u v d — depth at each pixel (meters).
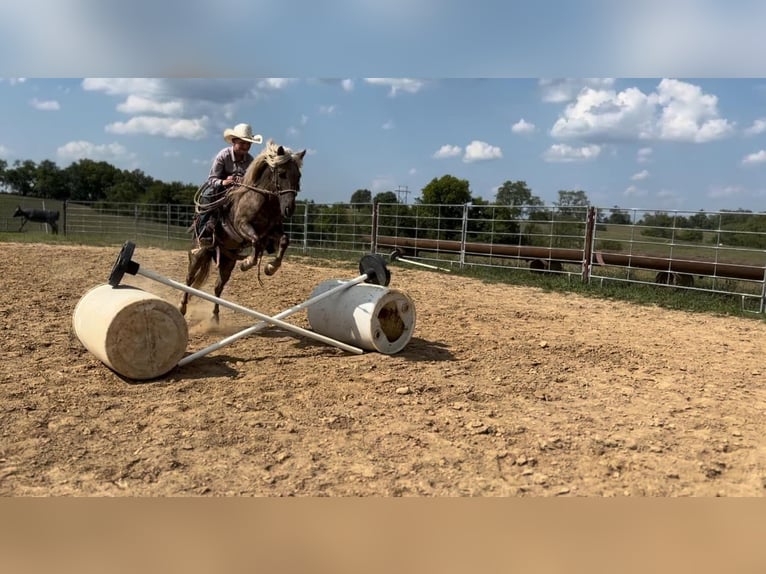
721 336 8.98
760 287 14.43
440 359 6.68
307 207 22.41
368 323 6.51
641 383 6.01
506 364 6.54
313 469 3.78
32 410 4.59
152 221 29.36
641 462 4.01
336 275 14.88
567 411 5.05
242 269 6.73
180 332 5.57
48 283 11.40
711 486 3.68
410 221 21.06
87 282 11.80
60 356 6.14
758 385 6.11
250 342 7.22
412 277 15.53
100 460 3.82
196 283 7.94
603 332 8.84
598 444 4.30
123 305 5.29
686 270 13.11
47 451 3.91
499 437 4.40
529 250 16.08
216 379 5.57
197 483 3.57
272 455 3.98
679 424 4.78
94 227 30.98
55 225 29.80
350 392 5.30
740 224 13.56
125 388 5.22
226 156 7.53
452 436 4.39
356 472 3.76
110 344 5.22
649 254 14.55
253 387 5.36
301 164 6.71
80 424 4.38
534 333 8.47
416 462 3.92
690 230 13.10
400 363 6.32
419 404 5.07
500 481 3.69
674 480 3.76
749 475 3.86
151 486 3.51
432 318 9.40
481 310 10.43
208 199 7.42
